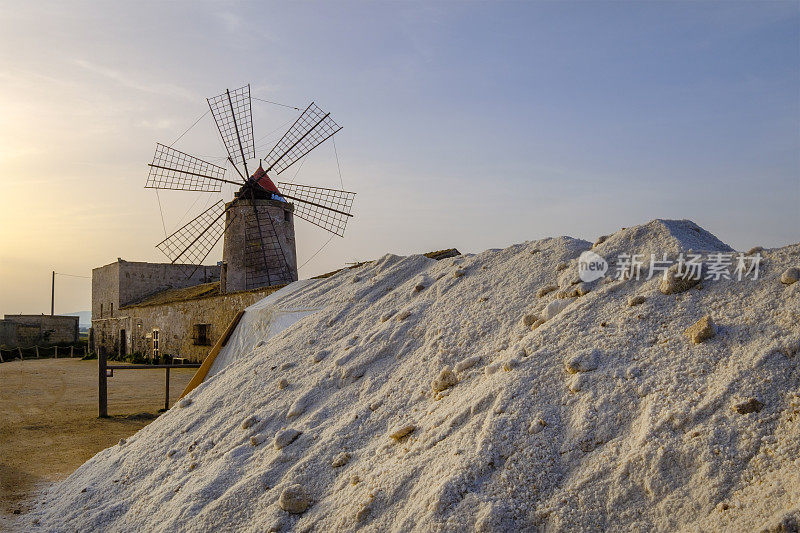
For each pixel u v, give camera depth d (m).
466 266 6.46
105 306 38.16
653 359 3.49
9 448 8.31
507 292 5.39
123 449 6.21
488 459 3.19
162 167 24.81
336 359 5.61
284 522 3.57
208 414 5.90
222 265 24.97
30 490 6.03
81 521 4.73
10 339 41.69
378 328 5.92
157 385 17.62
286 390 5.55
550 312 4.52
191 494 4.27
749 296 3.72
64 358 36.16
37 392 15.88
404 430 3.89
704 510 2.52
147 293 36.59
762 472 2.55
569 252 5.61
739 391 2.97
